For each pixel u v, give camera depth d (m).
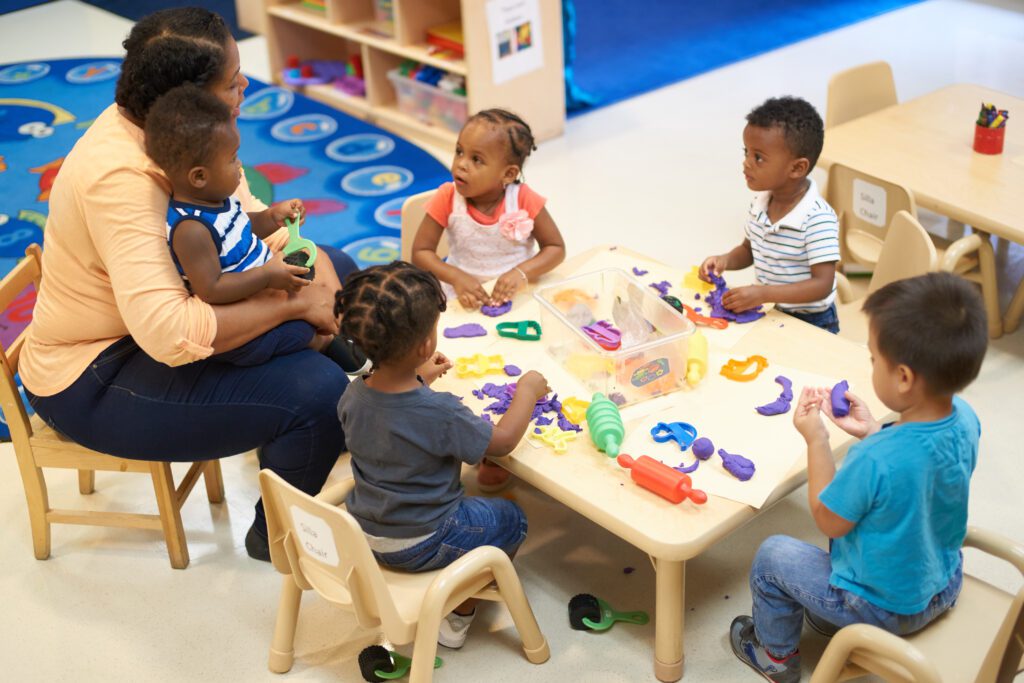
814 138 2.40
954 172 3.04
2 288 2.24
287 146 4.69
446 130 4.66
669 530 1.87
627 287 2.42
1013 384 2.92
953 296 1.61
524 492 2.62
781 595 1.91
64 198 2.07
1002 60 5.17
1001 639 1.62
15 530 2.57
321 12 5.13
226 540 2.53
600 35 5.75
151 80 2.02
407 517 1.95
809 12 5.93
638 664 2.13
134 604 2.36
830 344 2.32
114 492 2.69
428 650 1.91
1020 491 2.54
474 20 4.22
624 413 2.16
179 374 2.21
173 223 2.06
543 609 2.28
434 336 1.89
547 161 4.47
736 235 3.81
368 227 3.97
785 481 1.95
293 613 2.13
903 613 1.75
